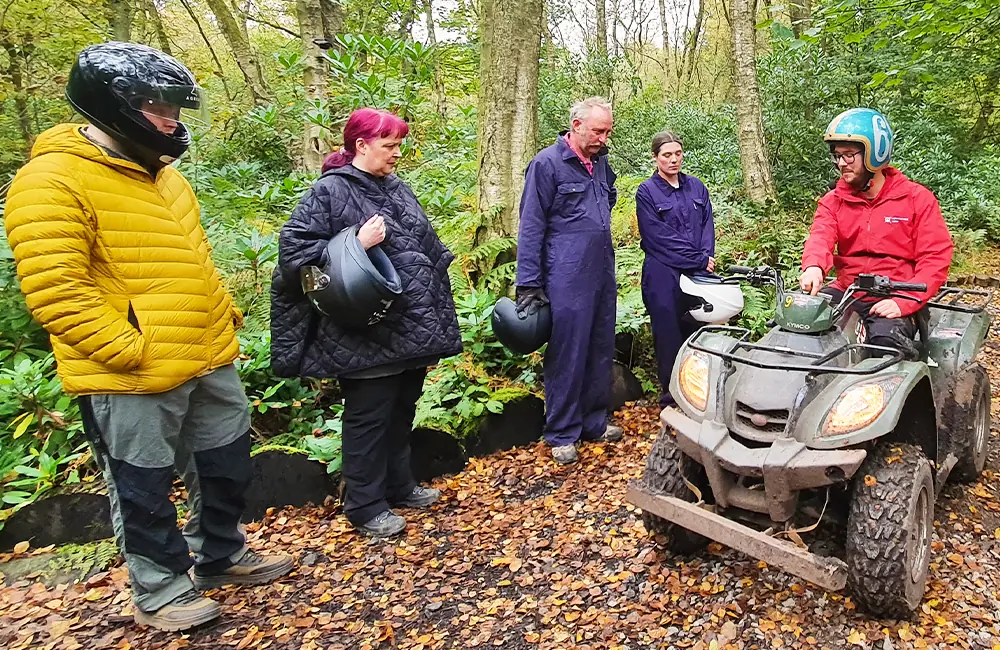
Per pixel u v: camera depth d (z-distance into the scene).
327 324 3.11
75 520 3.30
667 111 11.59
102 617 2.79
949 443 3.13
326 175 3.16
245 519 3.51
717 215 7.56
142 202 2.45
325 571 3.06
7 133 9.48
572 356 3.92
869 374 2.44
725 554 2.96
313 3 7.75
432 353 3.25
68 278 2.25
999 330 6.12
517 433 4.21
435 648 2.54
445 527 3.39
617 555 3.03
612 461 3.96
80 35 9.98
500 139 5.17
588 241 3.86
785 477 2.33
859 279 2.74
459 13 11.71
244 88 11.67
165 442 2.59
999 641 2.34
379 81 5.81
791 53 9.23
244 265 4.79
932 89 11.47
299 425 4.09
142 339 2.42
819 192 9.05
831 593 2.64
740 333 3.12
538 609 2.72
